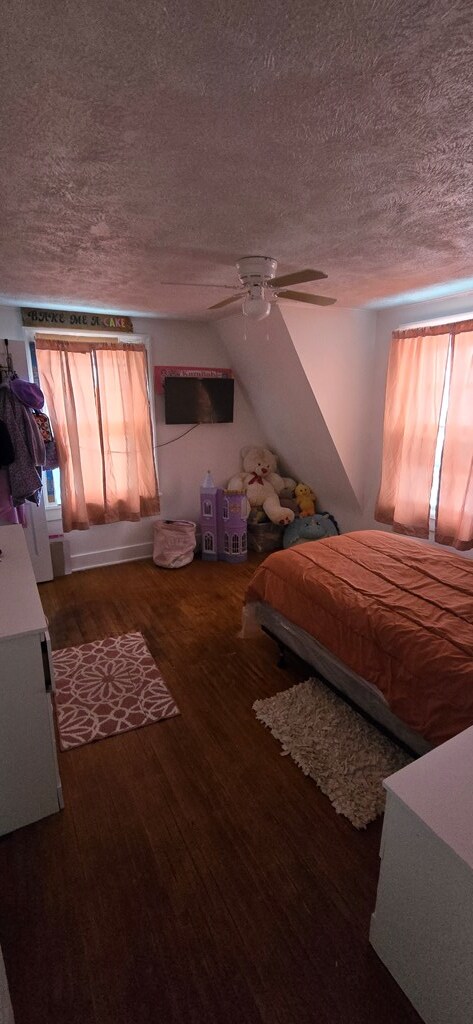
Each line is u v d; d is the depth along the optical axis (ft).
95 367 12.50
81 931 4.65
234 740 7.21
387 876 4.04
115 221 5.37
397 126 3.44
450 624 6.35
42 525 12.60
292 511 15.29
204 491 14.43
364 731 7.21
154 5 2.29
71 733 7.34
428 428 11.06
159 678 8.71
